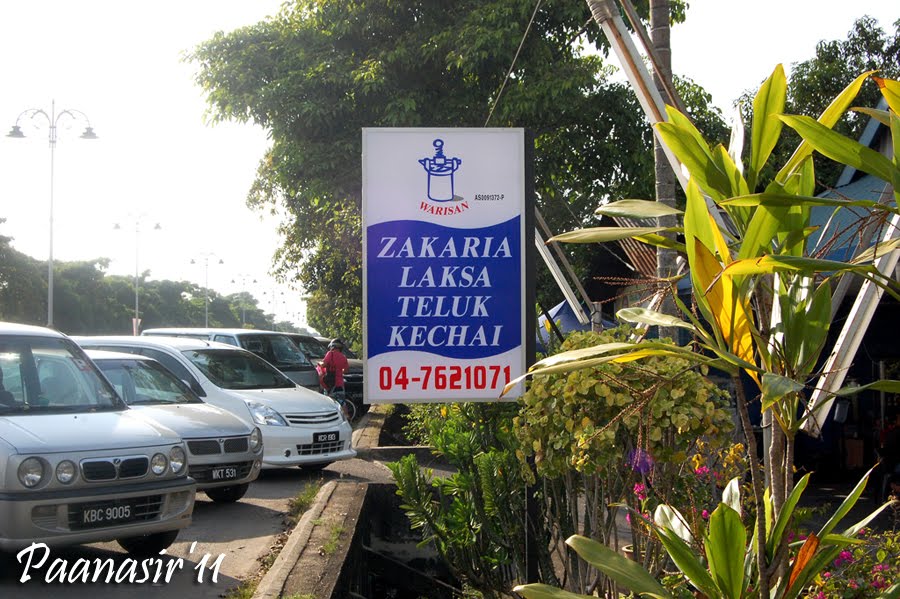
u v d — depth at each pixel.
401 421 21.69
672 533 3.29
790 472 3.20
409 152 5.94
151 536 7.32
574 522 5.29
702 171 3.11
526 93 17.20
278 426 11.88
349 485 8.79
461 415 7.20
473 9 18.31
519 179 5.96
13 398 7.11
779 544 3.16
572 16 17.48
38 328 7.90
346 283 28.45
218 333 18.28
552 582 5.75
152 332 18.14
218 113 18.34
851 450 13.40
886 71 21.70
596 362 3.01
